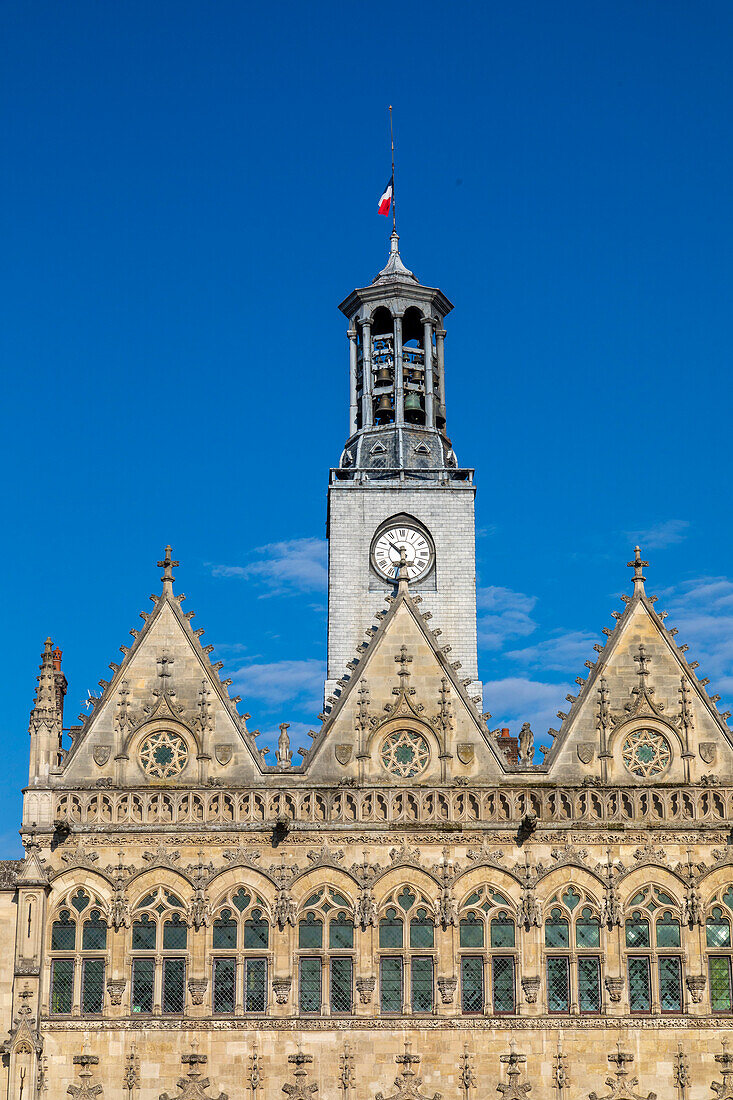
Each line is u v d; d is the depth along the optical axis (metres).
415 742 68.56
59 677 70.81
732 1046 64.12
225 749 68.12
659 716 68.81
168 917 65.62
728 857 66.38
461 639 78.00
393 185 88.38
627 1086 63.56
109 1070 63.62
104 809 66.88
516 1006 64.69
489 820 66.81
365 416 82.75
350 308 85.25
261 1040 64.12
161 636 70.00
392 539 79.50
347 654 77.81
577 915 65.81
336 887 66.06
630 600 70.94
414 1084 63.59
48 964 64.88
